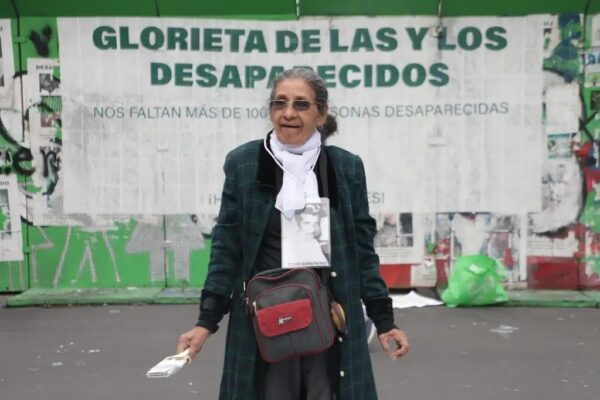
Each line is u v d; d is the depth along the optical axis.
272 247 2.79
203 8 7.11
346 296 2.80
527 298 6.95
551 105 7.13
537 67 7.11
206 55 7.16
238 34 7.15
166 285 7.40
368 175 7.27
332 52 7.16
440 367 5.25
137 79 7.19
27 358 5.50
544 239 7.25
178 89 7.20
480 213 7.27
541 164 7.19
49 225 7.33
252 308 2.71
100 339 5.96
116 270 7.38
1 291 7.41
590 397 4.67
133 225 7.34
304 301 2.66
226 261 2.85
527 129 7.16
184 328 6.26
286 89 2.79
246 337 2.79
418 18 7.11
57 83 7.19
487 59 7.12
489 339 5.91
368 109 7.21
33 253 7.36
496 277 6.90
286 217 2.76
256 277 2.71
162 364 2.59
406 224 7.31
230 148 7.26
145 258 7.37
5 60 7.17
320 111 2.87
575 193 7.19
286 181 2.79
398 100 7.20
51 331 6.20
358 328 2.84
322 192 2.81
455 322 6.40
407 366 5.27
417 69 7.16
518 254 7.28
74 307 6.95
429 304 6.93
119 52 7.16
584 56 7.06
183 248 7.36
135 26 7.13
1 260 7.36
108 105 7.21
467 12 7.08
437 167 7.25
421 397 4.68
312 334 2.67
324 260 2.75
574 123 7.12
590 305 6.86
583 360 5.39
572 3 7.02
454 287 6.89
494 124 7.18
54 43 7.16
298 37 7.14
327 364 2.80
